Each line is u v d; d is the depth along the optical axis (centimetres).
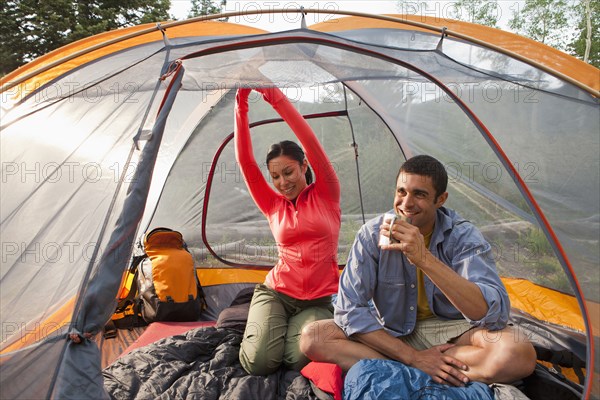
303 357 221
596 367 176
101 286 164
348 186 352
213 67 206
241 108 252
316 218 241
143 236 335
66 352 159
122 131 210
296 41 203
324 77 213
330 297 248
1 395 157
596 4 1448
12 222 185
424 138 303
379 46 205
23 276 178
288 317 244
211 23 262
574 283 186
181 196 354
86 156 202
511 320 253
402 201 194
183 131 336
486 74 216
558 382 182
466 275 191
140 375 216
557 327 242
